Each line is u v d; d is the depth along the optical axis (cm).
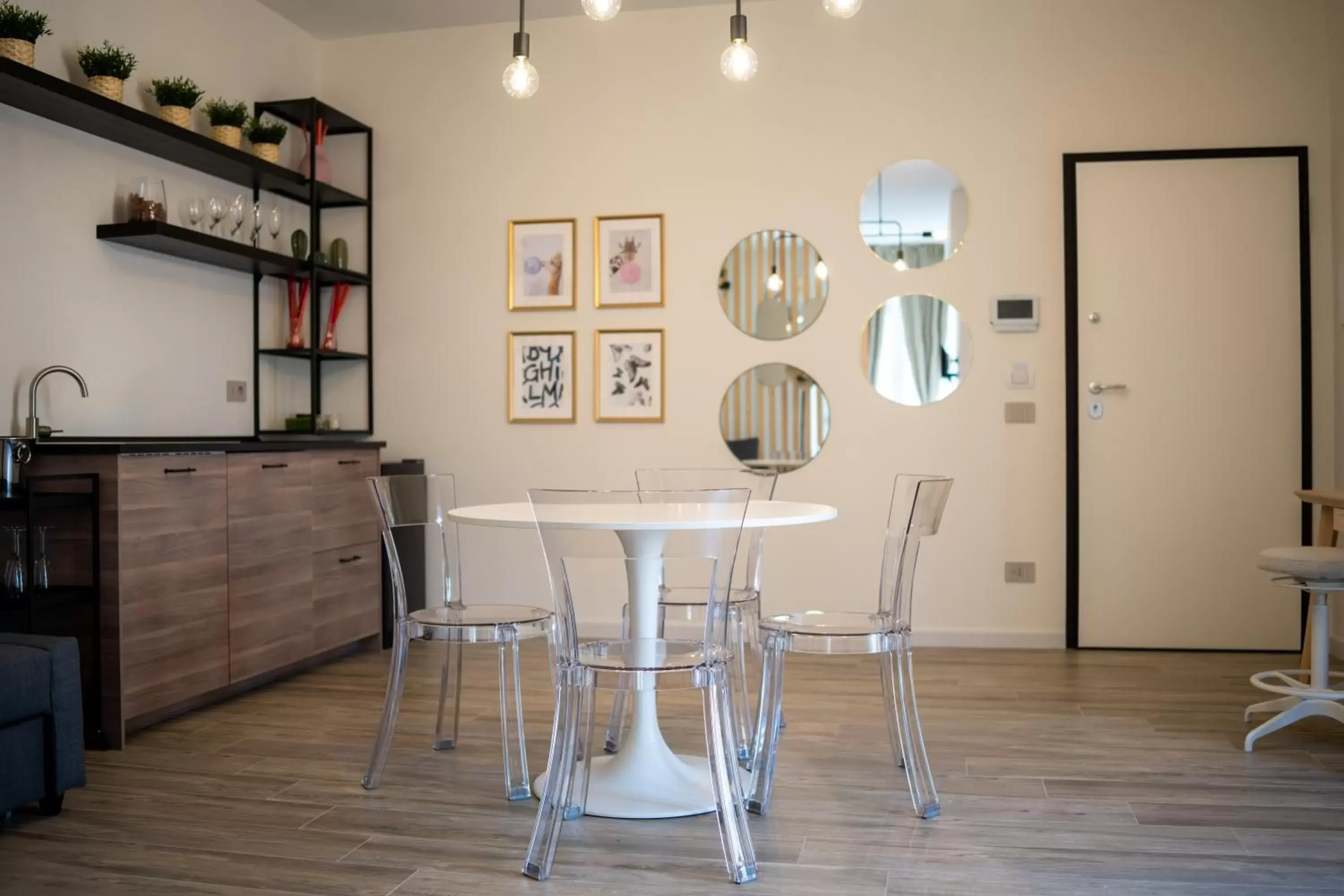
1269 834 269
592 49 552
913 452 525
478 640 305
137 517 360
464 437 565
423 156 568
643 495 254
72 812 292
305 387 570
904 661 292
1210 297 501
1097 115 511
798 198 534
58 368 381
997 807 291
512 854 261
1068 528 510
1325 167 494
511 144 560
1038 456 516
